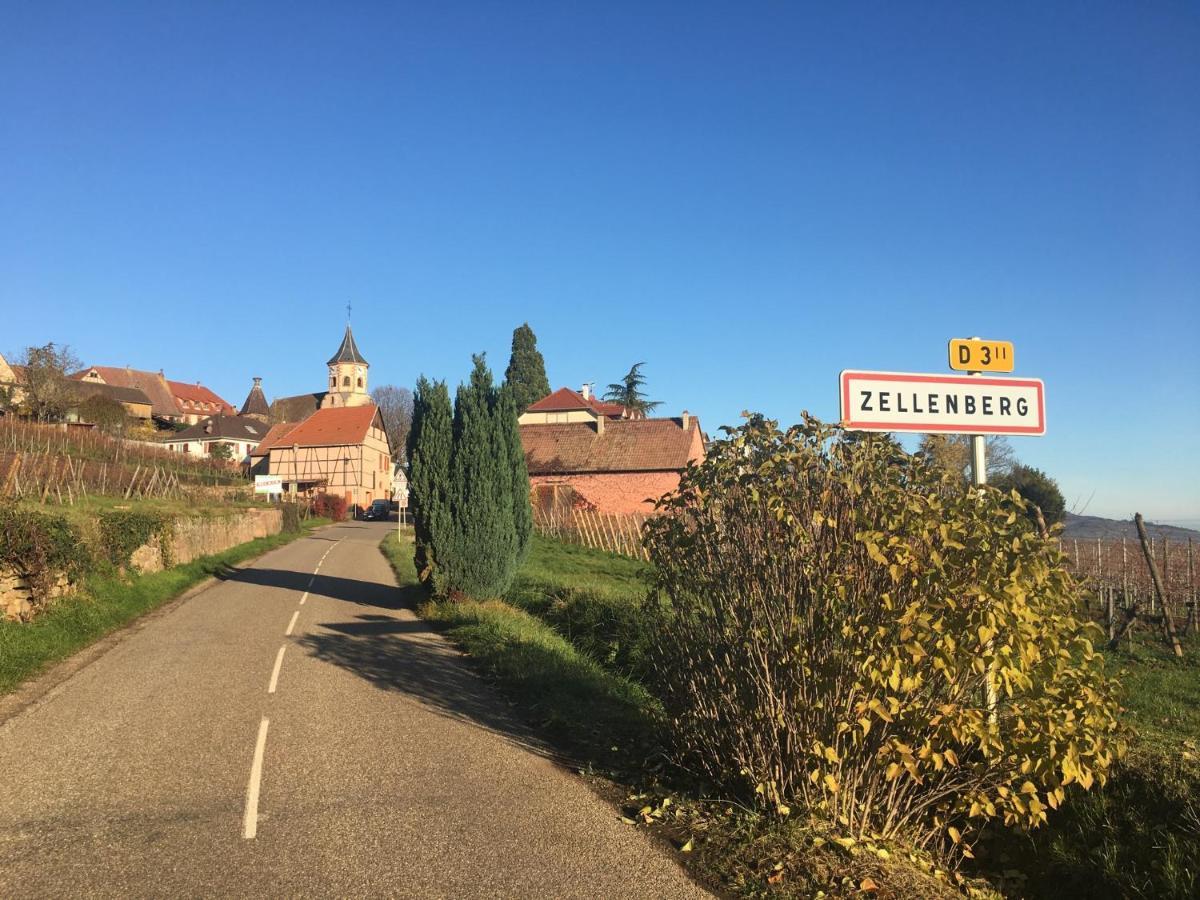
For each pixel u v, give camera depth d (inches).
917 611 167.6
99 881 171.5
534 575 756.6
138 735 281.3
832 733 182.2
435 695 340.8
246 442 3494.1
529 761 253.1
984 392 212.4
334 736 280.1
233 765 248.8
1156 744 254.8
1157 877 176.7
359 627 529.3
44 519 488.4
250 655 429.4
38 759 255.1
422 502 604.7
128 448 1461.6
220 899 163.6
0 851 186.7
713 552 205.0
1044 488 1144.8
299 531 1804.9
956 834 194.7
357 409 2950.3
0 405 1847.9
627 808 212.5
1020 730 180.5
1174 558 675.4
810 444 197.5
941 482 192.9
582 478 1861.5
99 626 493.4
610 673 394.9
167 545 766.5
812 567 184.4
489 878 171.9
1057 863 195.3
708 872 174.2
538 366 2992.1
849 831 182.4
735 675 201.0
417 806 214.2
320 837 193.9
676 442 1889.8
